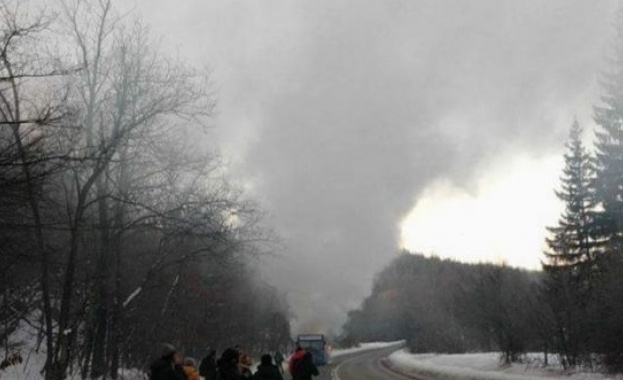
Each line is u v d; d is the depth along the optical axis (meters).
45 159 10.75
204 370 16.53
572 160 51.88
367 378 33.16
